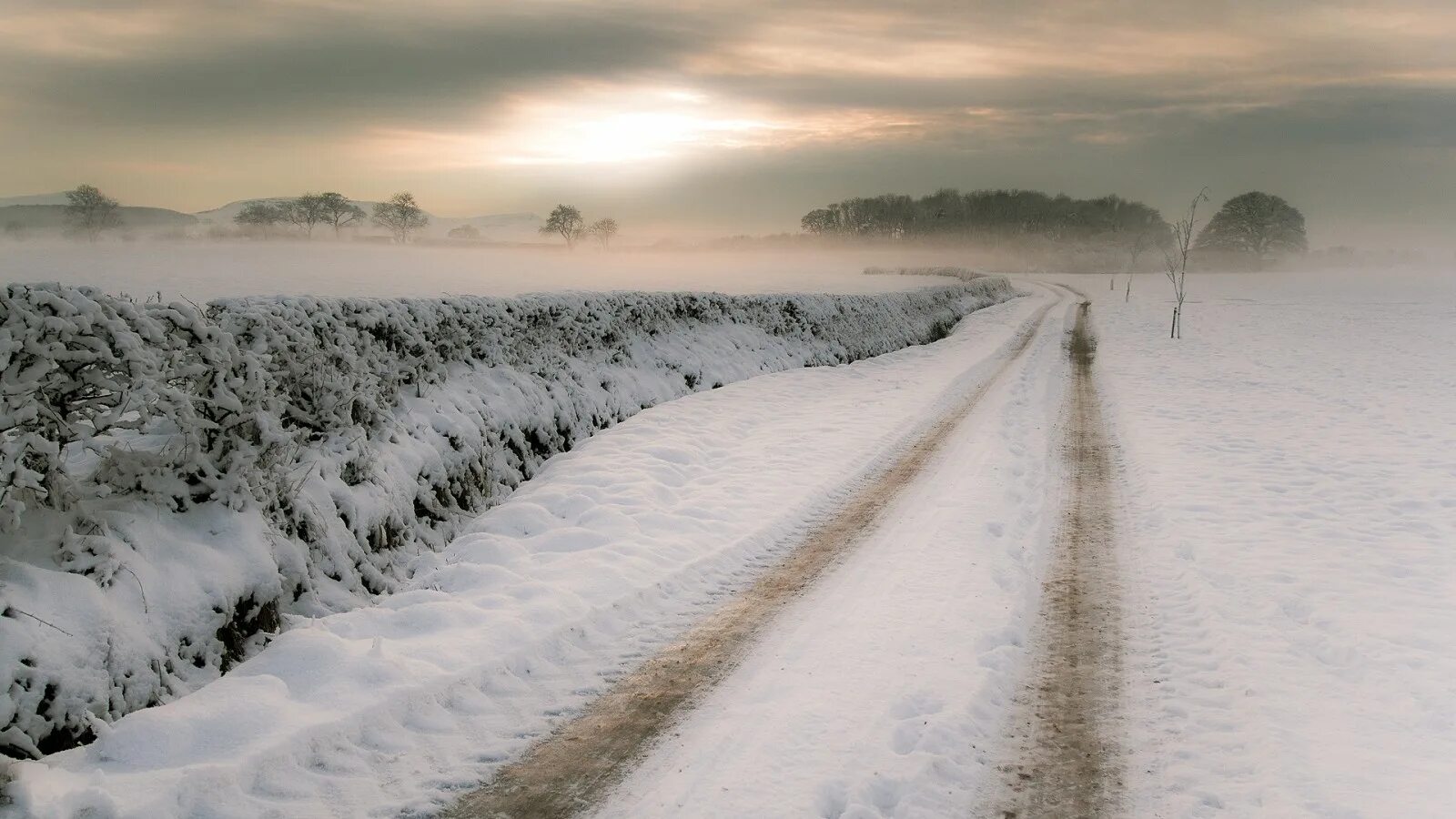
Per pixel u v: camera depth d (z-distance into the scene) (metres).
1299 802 4.11
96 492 5.42
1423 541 8.56
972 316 45.53
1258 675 5.55
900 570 7.72
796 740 4.76
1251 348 29.83
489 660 5.60
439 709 5.07
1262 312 48.62
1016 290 74.69
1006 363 24.88
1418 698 5.18
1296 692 5.32
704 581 7.46
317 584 6.62
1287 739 4.72
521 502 9.58
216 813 3.97
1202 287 84.12
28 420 4.64
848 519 9.44
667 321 18.62
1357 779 4.29
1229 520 9.33
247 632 5.77
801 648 6.04
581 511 9.45
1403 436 14.24
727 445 13.09
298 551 6.47
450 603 6.49
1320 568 7.70
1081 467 12.04
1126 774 4.47
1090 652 6.02
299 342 7.35
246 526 6.02
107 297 5.14
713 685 5.48
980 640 6.16
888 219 167.25
